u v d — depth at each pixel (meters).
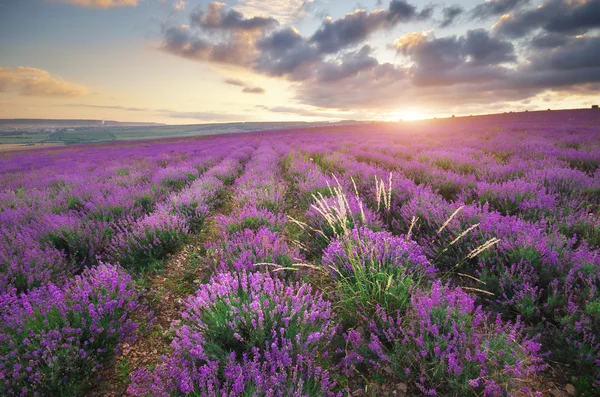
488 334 2.48
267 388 2.05
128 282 3.68
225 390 2.08
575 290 2.98
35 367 2.42
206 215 7.07
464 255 3.84
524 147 12.21
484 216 4.45
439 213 4.64
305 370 2.39
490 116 52.12
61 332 2.71
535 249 3.48
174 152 23.95
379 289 2.94
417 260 3.43
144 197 7.39
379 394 2.36
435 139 19.70
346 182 7.72
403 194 6.16
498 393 1.98
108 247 5.05
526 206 5.03
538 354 2.49
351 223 4.79
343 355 2.72
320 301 3.02
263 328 2.56
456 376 2.18
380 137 25.22
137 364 2.80
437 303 2.72
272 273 3.87
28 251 4.04
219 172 11.47
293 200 8.34
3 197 7.77
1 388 2.23
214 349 2.53
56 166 18.02
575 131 17.77
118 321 3.09
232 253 4.25
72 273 4.23
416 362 2.41
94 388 2.56
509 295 3.26
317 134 43.72
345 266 3.51
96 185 8.82
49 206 6.77
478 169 8.34
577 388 2.31
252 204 6.68
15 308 2.89
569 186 5.99
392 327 2.62
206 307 2.86
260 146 27.91
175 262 4.81
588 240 3.95
